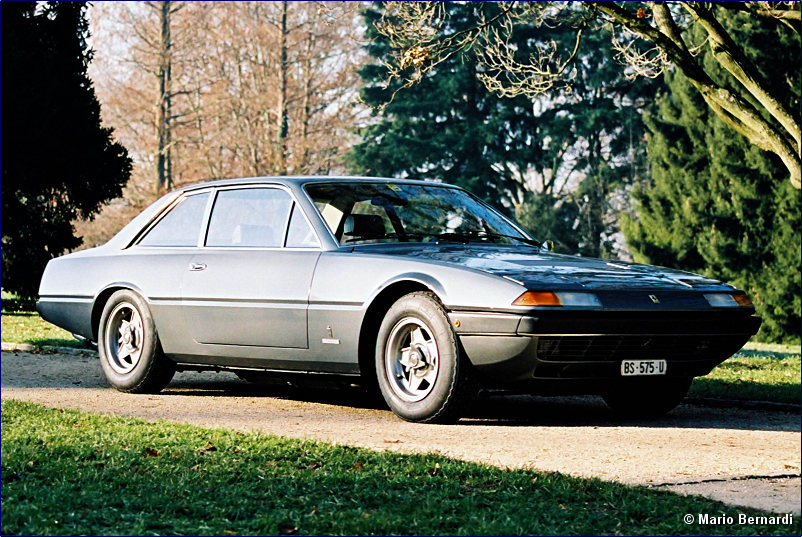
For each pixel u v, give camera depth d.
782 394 7.88
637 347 5.91
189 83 41.59
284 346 6.71
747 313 6.37
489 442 5.49
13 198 21.89
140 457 4.71
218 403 7.22
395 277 6.16
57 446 4.96
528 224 37.31
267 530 3.50
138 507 3.79
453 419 6.10
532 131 37.72
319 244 6.69
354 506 3.87
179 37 39.72
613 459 5.00
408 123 37.28
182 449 4.90
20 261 22.45
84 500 3.84
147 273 7.58
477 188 36.50
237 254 7.08
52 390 7.83
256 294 6.81
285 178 7.17
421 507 3.81
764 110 22.92
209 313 7.11
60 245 22.67
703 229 25.64
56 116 21.44
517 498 4.00
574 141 37.25
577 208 37.97
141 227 7.92
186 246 7.50
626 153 37.16
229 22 38.62
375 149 36.91
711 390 8.15
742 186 24.28
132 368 7.66
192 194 7.70
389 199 7.05
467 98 37.19
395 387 6.25
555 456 5.05
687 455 5.15
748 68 10.16
